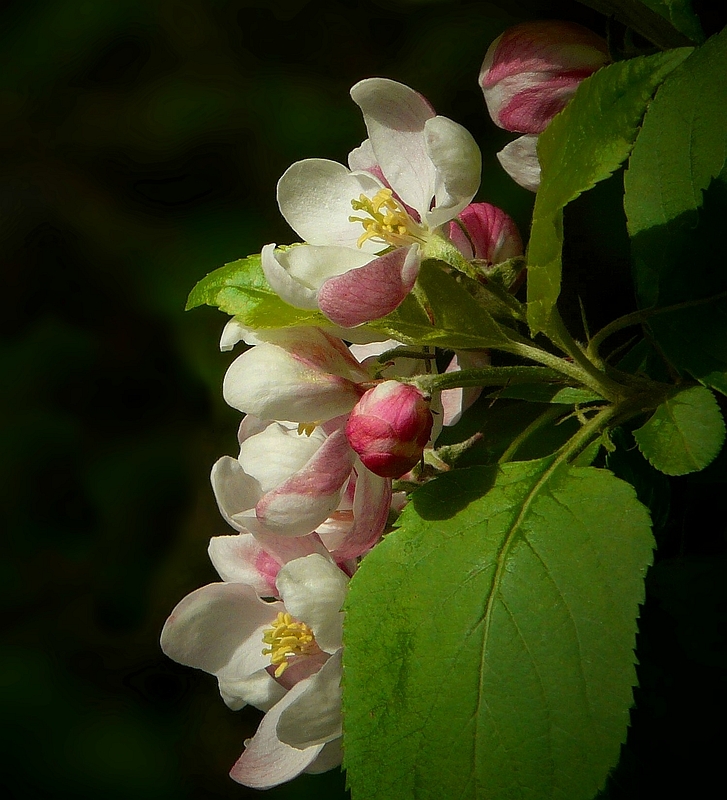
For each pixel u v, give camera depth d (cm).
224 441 77
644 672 46
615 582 41
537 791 41
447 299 43
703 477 47
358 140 73
